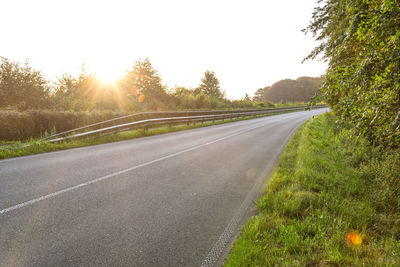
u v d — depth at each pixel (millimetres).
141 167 5602
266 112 35750
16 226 2703
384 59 2273
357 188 4441
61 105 14641
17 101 13469
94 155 6676
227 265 2127
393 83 2355
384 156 4445
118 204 3494
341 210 3330
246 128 16406
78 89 19078
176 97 30578
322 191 4012
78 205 3369
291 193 3799
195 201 3773
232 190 4359
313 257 2211
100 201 3557
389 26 2199
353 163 6418
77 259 2211
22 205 3238
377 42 2342
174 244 2561
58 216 3012
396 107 2445
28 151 6684
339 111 3039
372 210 3482
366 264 2119
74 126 10742
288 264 2102
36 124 9250
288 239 2498
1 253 2223
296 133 13102
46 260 2170
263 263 2154
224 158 7020
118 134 10766
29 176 4508
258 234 2660
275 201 3533
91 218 3023
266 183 4719
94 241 2523
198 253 2426
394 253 2309
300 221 3018
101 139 9414
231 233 2854
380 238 2770
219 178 5055
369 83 2510
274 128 16516
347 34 2516
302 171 4930
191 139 10711
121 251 2379
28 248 2328
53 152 6973
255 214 3391
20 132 8578
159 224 2979
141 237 2658
